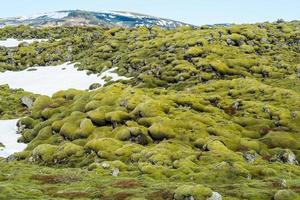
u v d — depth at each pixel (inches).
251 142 4067.4
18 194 2524.6
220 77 6879.9
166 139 4143.7
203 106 5032.0
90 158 3823.8
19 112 6176.2
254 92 5693.9
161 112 4680.1
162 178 3063.5
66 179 3034.0
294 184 2746.1
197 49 7746.1
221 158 3531.0
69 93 6161.4
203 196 2356.1
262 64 7362.2
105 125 4645.7
